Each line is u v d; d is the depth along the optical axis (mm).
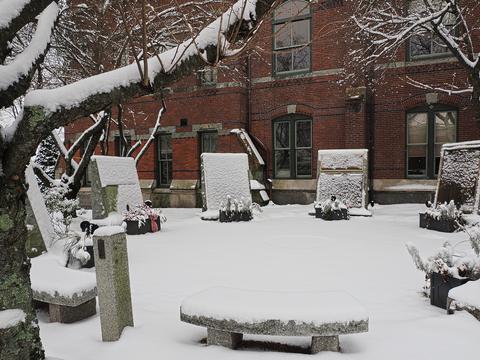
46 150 26234
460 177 10891
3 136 2748
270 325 3248
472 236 4711
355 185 13758
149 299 5141
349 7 15328
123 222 10656
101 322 3711
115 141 21750
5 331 2742
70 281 4477
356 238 9414
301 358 3172
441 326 3691
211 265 6973
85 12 11281
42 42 3021
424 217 10766
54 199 10781
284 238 9617
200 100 19219
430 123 15852
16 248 2852
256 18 3131
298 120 18094
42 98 2766
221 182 14219
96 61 11438
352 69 16047
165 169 20891
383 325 3918
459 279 4422
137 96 3014
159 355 3334
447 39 11477
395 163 16281
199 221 13352
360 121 16188
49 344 3721
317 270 6461
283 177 18531
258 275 6219
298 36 17859
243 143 17984
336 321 3199
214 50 3047
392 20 12391
